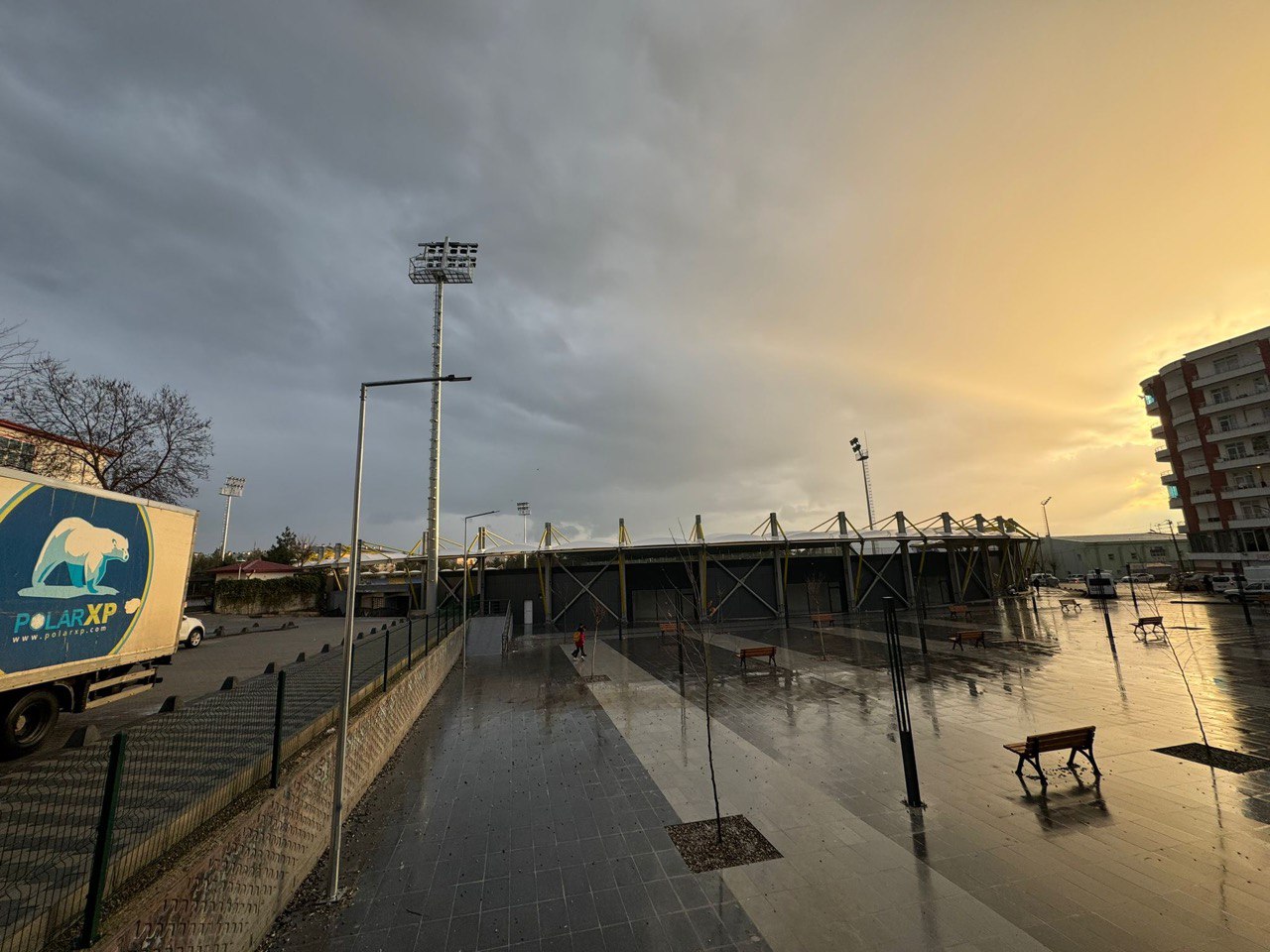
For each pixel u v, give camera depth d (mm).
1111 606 39719
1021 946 5266
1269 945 5141
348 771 8797
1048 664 19328
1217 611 32969
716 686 17812
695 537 44125
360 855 7508
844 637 29281
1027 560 54781
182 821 5012
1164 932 5379
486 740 12703
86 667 9453
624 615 41969
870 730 12445
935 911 5852
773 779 9695
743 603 43188
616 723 13852
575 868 7020
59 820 4027
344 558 47844
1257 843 6902
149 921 3955
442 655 20422
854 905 6012
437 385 38406
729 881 6590
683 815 8438
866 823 7922
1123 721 12344
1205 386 52906
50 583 8734
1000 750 10844
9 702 8398
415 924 5961
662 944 5520
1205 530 53062
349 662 7133
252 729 6383
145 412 26547
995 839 7309
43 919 3662
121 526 10320
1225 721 12023
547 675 21172
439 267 39656
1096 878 6332
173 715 5090
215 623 39250
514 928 5844
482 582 42594
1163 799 8266
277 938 5777
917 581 47062
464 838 7910
